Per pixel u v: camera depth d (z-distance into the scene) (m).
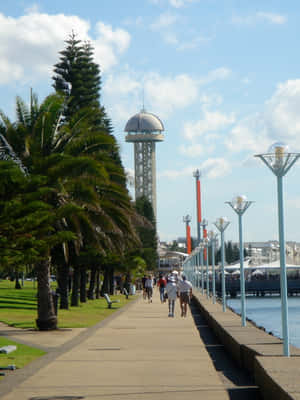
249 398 10.59
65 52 57.44
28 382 12.44
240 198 24.06
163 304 52.69
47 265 26.20
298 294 139.75
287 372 9.90
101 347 19.27
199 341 21.34
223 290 32.25
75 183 27.39
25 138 27.22
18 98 27.92
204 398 10.61
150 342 20.95
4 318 31.19
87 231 30.67
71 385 12.05
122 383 12.29
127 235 37.59
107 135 28.95
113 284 78.38
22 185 21.89
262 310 77.56
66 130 28.47
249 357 13.43
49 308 26.16
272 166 14.20
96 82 57.88
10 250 21.75
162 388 11.69
